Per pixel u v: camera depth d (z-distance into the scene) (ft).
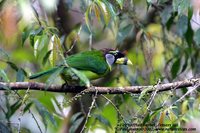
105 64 35.73
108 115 42.11
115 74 43.96
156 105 33.06
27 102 32.27
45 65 35.32
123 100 35.42
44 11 35.32
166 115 27.63
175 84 29.76
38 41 29.43
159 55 47.19
